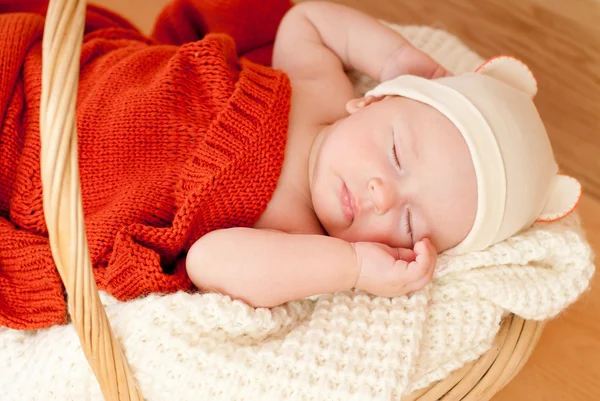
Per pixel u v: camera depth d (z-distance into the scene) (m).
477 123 1.04
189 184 1.06
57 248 0.75
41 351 1.01
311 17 1.36
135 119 1.09
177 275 1.06
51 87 0.71
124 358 0.86
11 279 1.07
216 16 1.53
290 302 1.07
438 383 1.06
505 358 1.11
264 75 1.16
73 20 0.71
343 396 0.94
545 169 1.09
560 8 1.79
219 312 0.95
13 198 1.09
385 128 1.07
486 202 1.03
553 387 1.32
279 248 1.01
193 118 1.09
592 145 1.67
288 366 0.95
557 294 1.12
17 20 1.17
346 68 1.42
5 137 1.10
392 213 1.04
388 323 1.00
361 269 1.02
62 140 0.71
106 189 1.10
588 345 1.38
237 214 1.09
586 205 1.59
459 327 1.05
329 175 1.09
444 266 1.08
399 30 1.52
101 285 1.04
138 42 1.39
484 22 1.81
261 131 1.08
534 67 1.75
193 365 0.93
